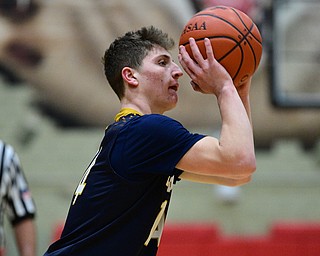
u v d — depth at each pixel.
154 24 15.98
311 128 16.02
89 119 16.06
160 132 4.51
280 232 13.30
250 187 15.90
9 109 16.09
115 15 16.11
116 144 4.65
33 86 16.16
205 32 4.88
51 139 16.02
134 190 4.59
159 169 4.52
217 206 15.82
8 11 16.20
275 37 16.06
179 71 5.02
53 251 4.79
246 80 5.16
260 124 16.05
